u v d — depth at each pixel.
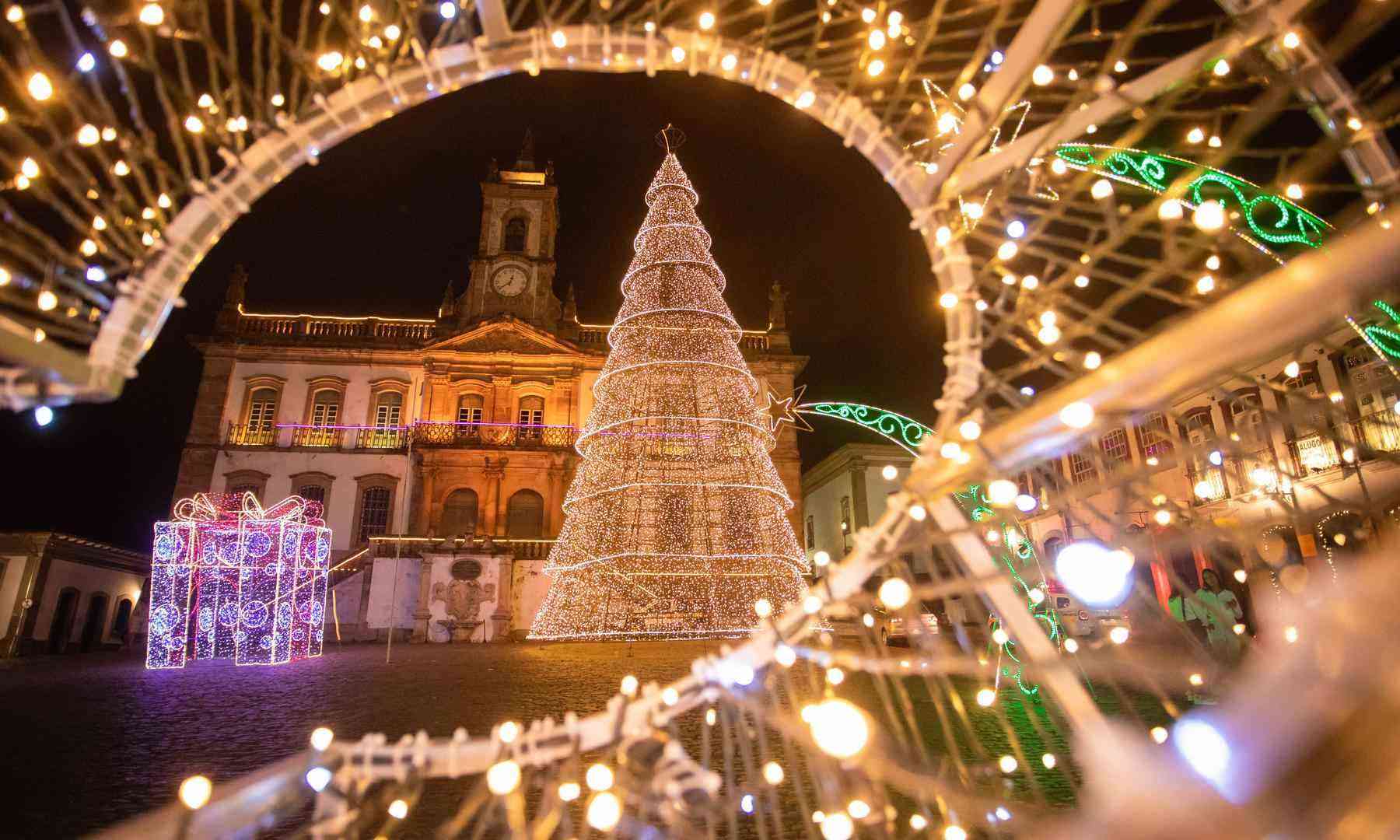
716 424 23.00
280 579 20.52
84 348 1.58
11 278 1.47
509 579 25.20
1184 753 0.67
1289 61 1.54
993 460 1.54
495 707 8.77
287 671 14.23
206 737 7.08
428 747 1.72
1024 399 1.67
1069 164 1.77
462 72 1.75
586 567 21.78
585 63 1.81
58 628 25.73
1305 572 1.27
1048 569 1.42
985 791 2.23
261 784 1.41
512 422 31.12
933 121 1.88
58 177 1.52
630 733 1.76
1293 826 0.58
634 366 23.31
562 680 11.76
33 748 6.55
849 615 1.87
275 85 1.66
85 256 1.55
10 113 1.45
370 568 25.83
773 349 33.31
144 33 1.51
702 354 23.53
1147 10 1.36
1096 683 7.80
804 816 2.34
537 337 31.61
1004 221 1.76
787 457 31.42
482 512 29.70
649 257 25.02
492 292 32.81
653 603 21.38
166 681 12.73
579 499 22.88
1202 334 1.07
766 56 1.83
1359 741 0.57
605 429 23.06
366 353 31.31
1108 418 1.29
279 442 30.27
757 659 1.80
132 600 30.64
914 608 1.92
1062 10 1.44
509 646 21.22
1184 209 1.76
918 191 1.84
